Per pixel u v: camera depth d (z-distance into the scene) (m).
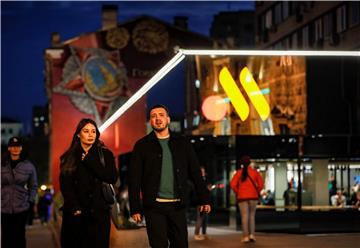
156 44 40.91
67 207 8.41
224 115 22.47
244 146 21.83
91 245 8.41
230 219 22.84
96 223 8.41
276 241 17.11
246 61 21.83
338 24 34.75
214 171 23.59
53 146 40.16
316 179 21.31
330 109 21.94
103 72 40.44
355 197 21.02
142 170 8.73
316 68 21.95
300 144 21.59
